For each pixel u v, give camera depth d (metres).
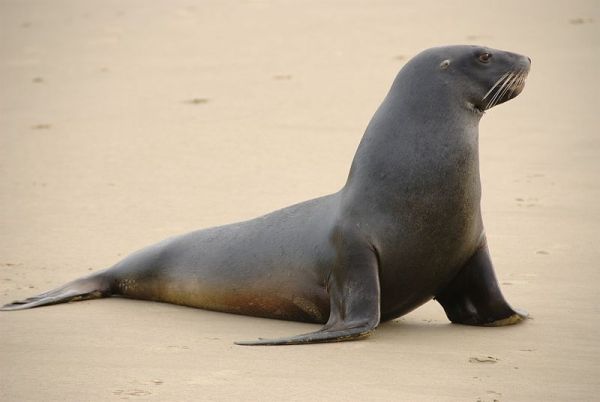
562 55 71.50
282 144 54.75
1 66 79.31
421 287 28.30
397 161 27.47
